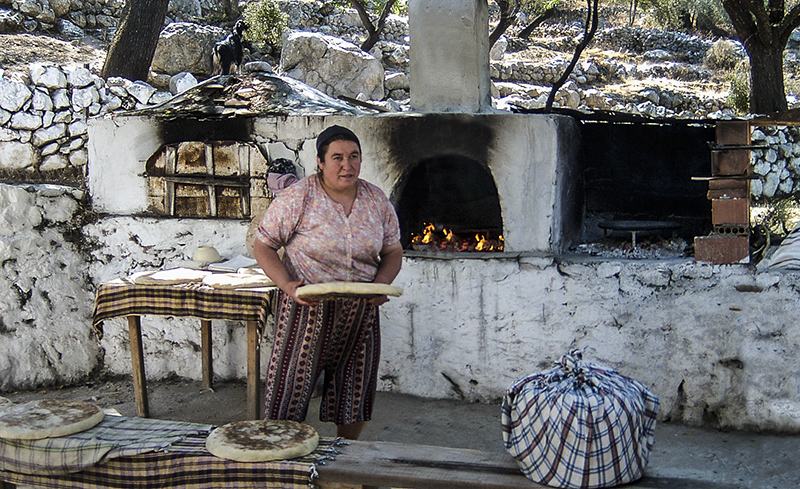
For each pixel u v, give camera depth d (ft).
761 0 32.12
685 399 12.80
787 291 12.02
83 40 31.65
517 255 13.75
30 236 15.58
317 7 41.81
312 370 9.75
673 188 15.79
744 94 38.52
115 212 15.96
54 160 18.70
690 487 7.69
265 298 12.00
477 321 14.03
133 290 12.48
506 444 8.29
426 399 14.48
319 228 9.44
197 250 14.19
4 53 26.81
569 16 55.88
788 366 12.04
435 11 14.07
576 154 15.46
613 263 13.15
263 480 8.27
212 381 15.61
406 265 14.33
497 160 13.65
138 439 8.84
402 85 32.60
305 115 14.49
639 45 51.78
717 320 12.53
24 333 15.51
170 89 26.32
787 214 16.20
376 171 14.28
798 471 10.87
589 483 7.57
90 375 16.21
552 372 8.20
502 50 41.42
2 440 8.95
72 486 8.85
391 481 8.00
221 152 15.03
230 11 38.40
